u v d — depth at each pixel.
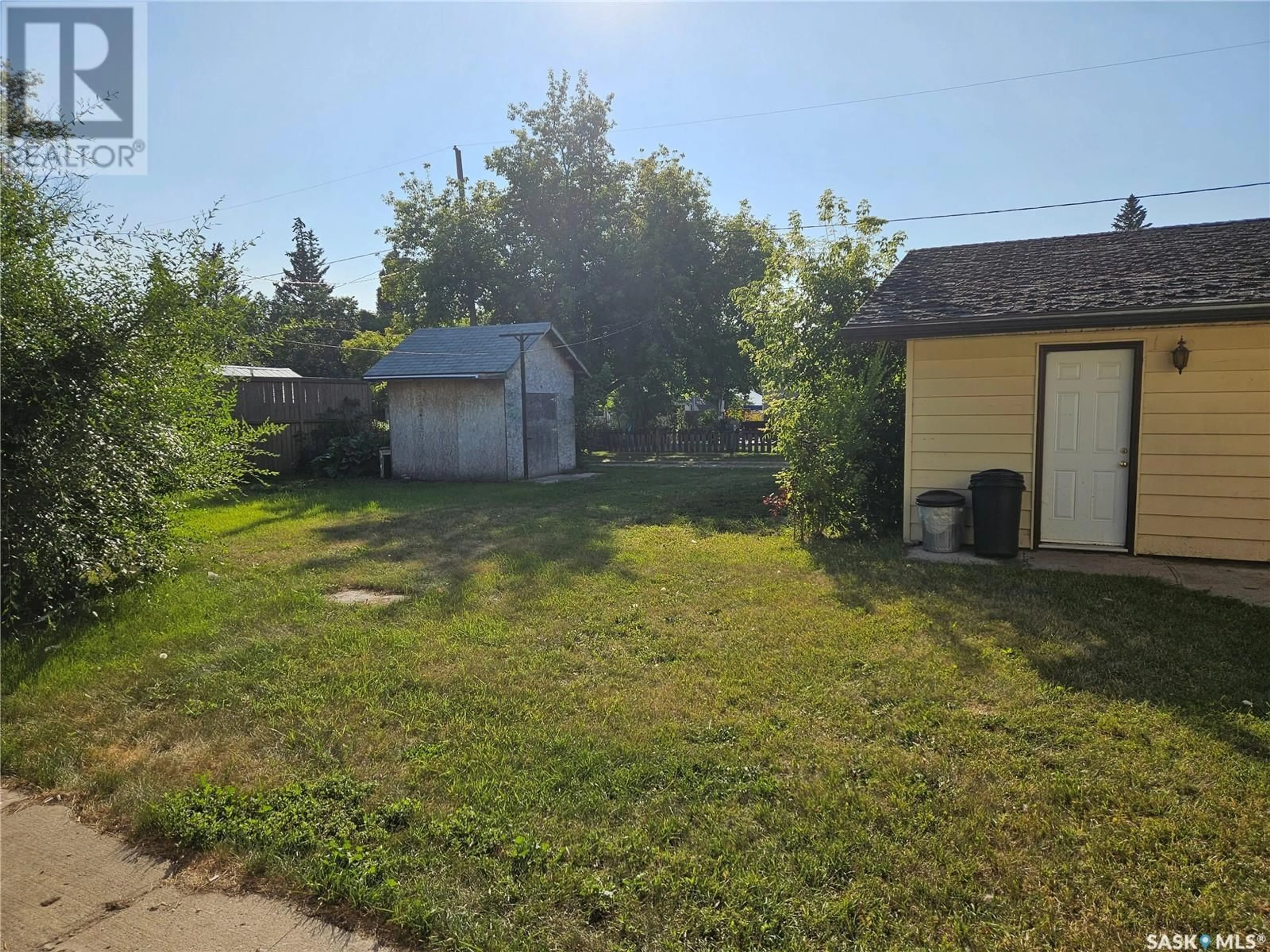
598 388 24.30
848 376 9.53
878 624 5.18
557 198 26.58
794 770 3.23
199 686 4.30
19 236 5.78
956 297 8.01
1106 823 2.78
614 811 2.94
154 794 3.15
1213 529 6.94
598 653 4.78
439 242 26.53
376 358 28.12
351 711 3.95
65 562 5.55
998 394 7.65
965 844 2.68
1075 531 7.51
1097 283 7.56
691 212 26.19
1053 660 4.41
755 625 5.25
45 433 5.46
